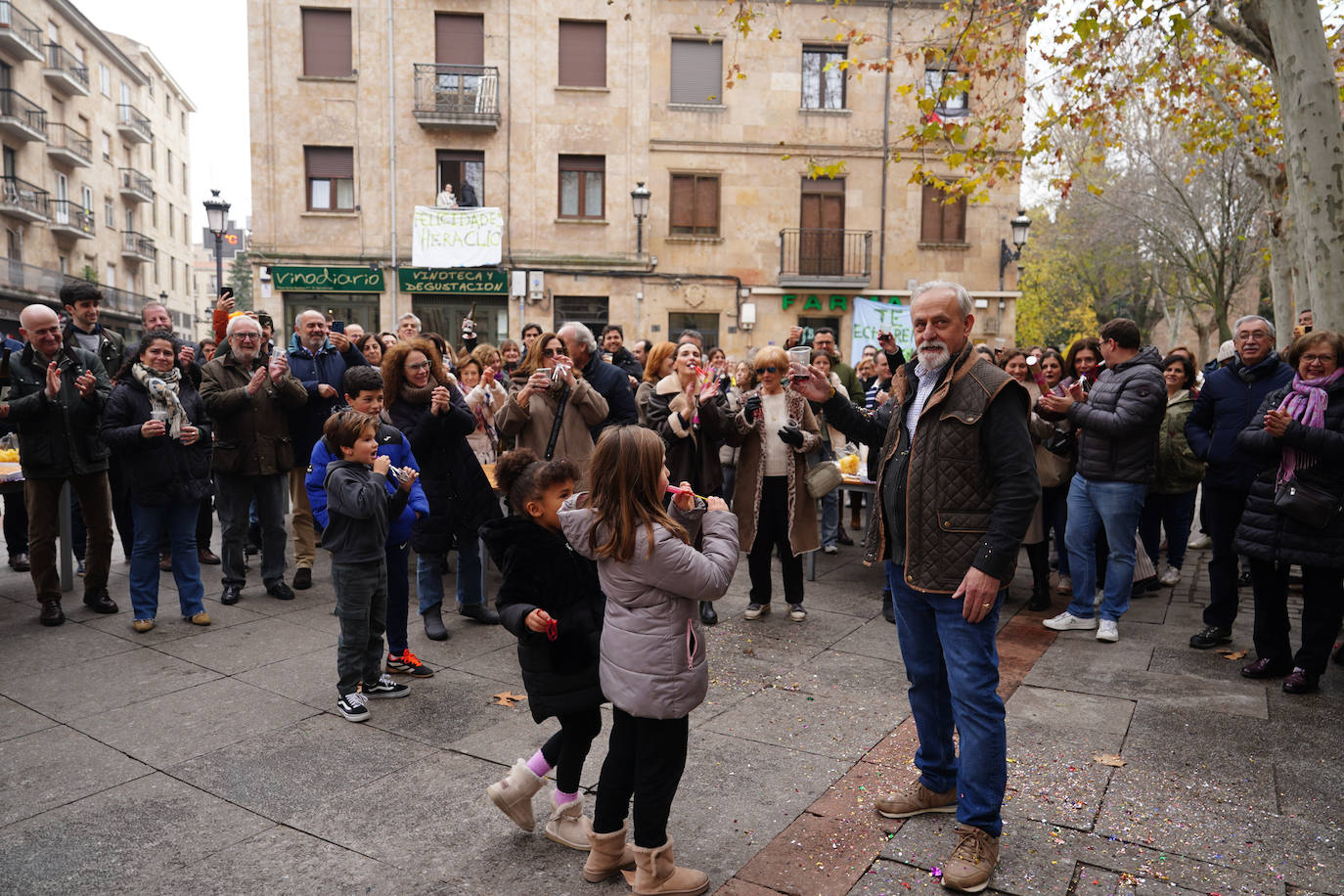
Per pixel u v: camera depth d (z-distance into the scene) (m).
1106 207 24.14
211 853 2.95
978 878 2.73
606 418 5.73
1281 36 6.22
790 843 3.03
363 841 3.04
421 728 4.03
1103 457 5.31
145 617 5.43
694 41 19.34
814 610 6.14
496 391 6.91
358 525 4.12
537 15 18.94
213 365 5.93
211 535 7.90
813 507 5.84
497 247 18.95
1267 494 4.47
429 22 18.67
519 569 2.91
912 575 2.97
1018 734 3.96
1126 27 8.98
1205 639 5.23
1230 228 21.28
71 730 3.97
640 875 2.68
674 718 2.67
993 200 19.92
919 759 3.24
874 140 19.61
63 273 33.66
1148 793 3.38
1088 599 5.59
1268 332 4.91
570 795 3.04
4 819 3.17
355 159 18.80
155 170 43.44
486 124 18.72
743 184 19.58
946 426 2.90
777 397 5.84
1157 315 35.56
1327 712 4.21
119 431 5.21
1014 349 6.32
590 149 19.25
